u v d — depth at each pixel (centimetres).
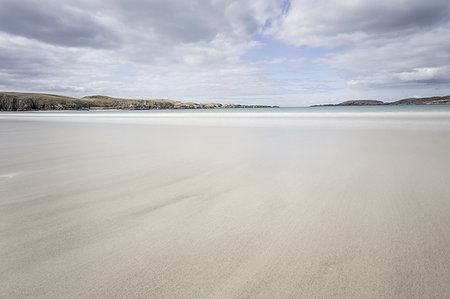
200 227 224
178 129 1265
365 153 563
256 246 191
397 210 253
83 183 367
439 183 335
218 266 167
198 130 1191
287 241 197
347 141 751
